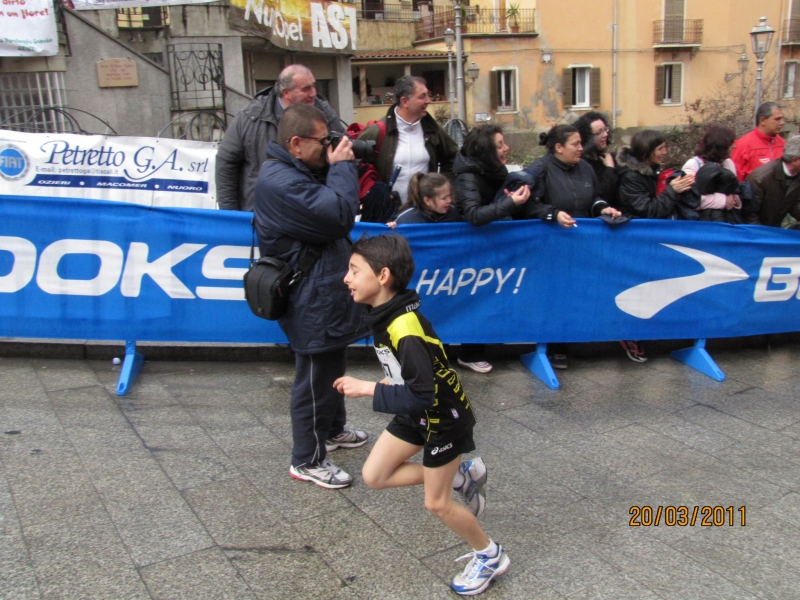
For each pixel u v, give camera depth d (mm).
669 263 4648
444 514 2418
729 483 3262
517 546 2771
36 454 3367
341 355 3191
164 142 5938
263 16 13492
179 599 2404
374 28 28312
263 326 4340
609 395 4297
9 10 8812
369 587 2504
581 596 2479
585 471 3363
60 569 2535
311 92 3992
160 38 12156
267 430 3721
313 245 3045
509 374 4629
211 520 2885
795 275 4945
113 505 2961
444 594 2477
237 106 11984
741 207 4852
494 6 28281
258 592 2455
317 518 2930
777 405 4156
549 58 28047
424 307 4441
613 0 27984
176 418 3828
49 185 5754
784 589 2525
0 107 9945
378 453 2555
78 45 10180
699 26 28250
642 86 28719
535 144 28156
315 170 3080
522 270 4484
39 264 4199
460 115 17234
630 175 4598
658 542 2803
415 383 2250
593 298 4590
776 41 28500
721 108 20141
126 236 4195
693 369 4770
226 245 4219
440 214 4359
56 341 4633
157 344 4652
